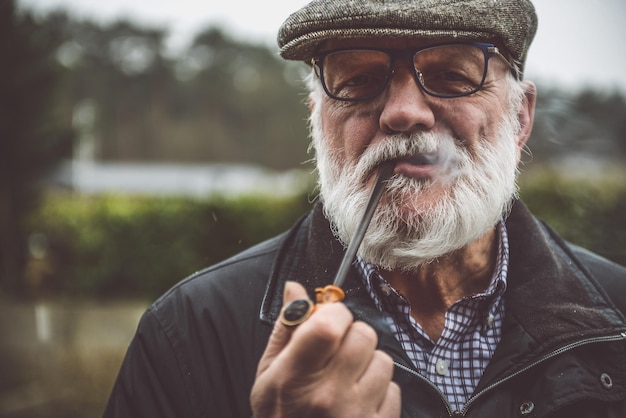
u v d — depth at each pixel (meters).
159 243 9.80
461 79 1.33
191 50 45.28
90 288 10.26
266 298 1.43
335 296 1.00
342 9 1.29
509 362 1.30
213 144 43.47
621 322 1.38
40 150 11.41
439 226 1.30
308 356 0.91
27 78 11.24
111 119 42.16
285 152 43.34
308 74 1.67
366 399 0.96
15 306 9.88
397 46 1.31
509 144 1.41
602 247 4.32
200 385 1.39
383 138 1.31
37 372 6.20
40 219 10.98
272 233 9.01
